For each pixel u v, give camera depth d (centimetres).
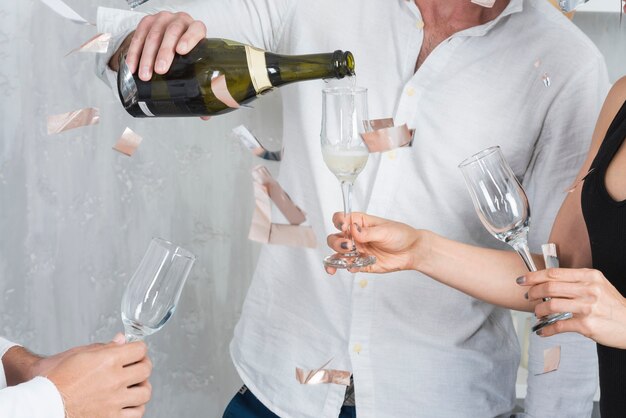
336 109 131
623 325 113
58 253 230
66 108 225
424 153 162
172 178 232
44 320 232
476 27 160
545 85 159
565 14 170
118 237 232
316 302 170
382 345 163
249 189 233
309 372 167
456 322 162
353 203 167
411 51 165
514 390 174
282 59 143
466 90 161
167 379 238
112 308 235
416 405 163
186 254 116
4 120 224
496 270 148
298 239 154
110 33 161
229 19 177
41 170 227
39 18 222
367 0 169
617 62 237
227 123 229
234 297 237
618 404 128
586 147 159
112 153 229
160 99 146
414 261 148
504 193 122
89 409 107
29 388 103
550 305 114
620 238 126
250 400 182
